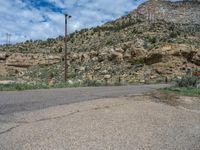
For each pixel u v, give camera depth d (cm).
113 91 1427
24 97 1019
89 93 1264
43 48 11462
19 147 439
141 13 16625
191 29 8962
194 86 1538
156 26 8412
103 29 11500
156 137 521
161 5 17600
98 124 593
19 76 6906
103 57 5988
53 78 5378
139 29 8294
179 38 6219
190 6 17475
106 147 451
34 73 6844
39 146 446
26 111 707
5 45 12788
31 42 13250
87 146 452
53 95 1124
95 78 4488
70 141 475
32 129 542
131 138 506
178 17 16025
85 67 5703
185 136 542
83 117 655
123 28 10569
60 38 12769
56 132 525
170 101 1002
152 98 1057
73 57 6894
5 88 1493
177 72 4603
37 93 1224
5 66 9275
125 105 841
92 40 9788
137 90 1518
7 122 588
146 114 721
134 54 5369
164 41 5709
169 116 720
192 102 1018
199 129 609
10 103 833
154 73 4728
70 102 888
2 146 441
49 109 744
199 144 492
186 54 4884
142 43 5719
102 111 732
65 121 612
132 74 4622
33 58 9238
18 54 9569
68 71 5834
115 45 6397
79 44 9956
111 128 566
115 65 5403
